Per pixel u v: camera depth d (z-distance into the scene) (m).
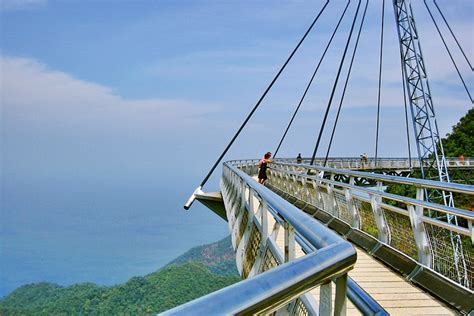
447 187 5.43
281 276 1.18
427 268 5.88
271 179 24.34
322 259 1.36
